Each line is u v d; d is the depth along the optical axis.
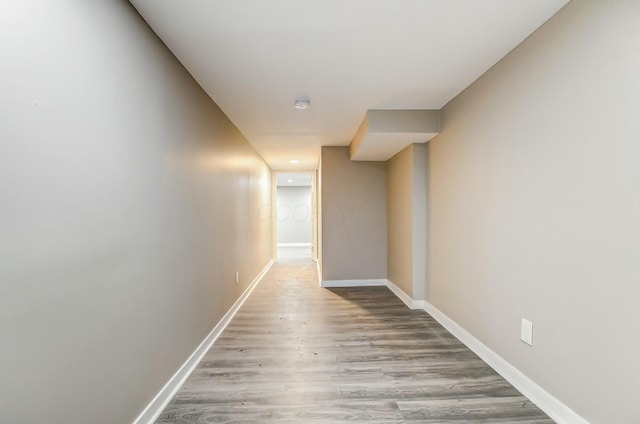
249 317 3.17
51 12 0.98
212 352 2.36
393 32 1.69
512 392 1.81
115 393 1.30
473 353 2.31
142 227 1.50
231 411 1.65
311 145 4.41
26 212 0.90
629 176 1.21
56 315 1.01
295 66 2.06
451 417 1.59
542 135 1.64
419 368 2.10
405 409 1.66
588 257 1.38
